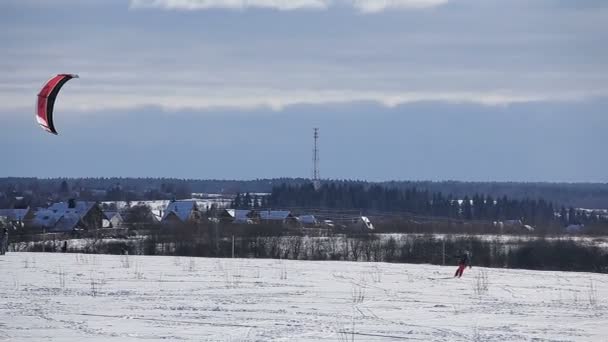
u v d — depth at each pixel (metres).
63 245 110.00
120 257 80.56
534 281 65.00
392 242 111.50
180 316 39.94
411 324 39.16
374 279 61.94
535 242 113.50
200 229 127.69
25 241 120.94
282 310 42.88
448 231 148.38
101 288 51.06
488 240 117.38
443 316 42.22
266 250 107.25
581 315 43.53
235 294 49.78
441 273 69.88
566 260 104.31
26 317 38.72
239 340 33.69
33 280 54.53
